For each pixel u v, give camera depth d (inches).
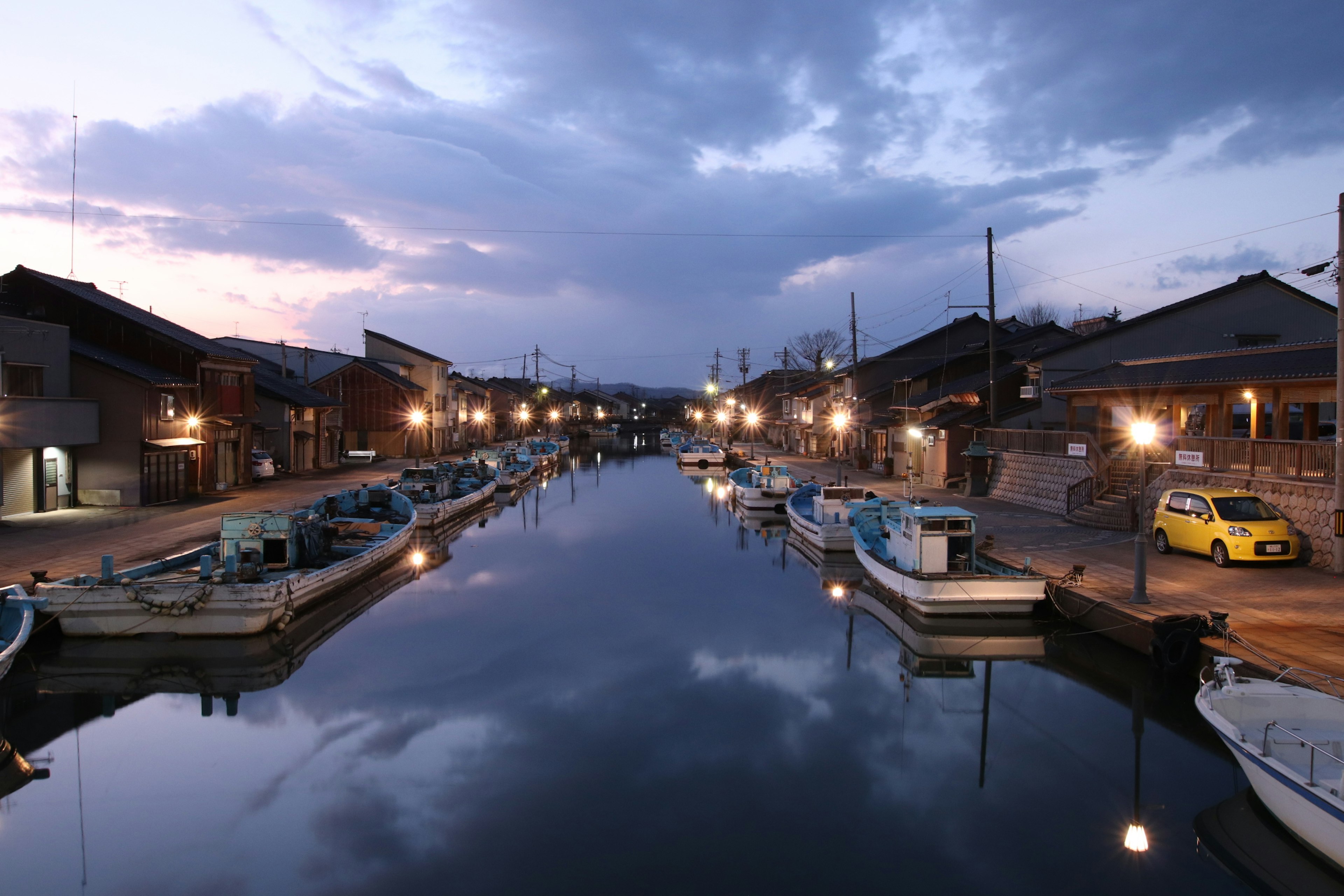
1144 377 850.8
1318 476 586.9
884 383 1846.7
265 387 1497.3
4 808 325.7
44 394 884.6
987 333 1713.8
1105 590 520.7
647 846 296.8
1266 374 689.0
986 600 552.7
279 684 475.2
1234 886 269.0
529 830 308.5
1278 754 289.7
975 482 1100.5
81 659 508.4
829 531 856.3
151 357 1051.3
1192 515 611.5
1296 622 433.7
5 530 778.8
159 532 771.4
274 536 613.0
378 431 1982.0
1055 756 373.1
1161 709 425.1
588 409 5201.8
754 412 3073.3
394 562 799.1
